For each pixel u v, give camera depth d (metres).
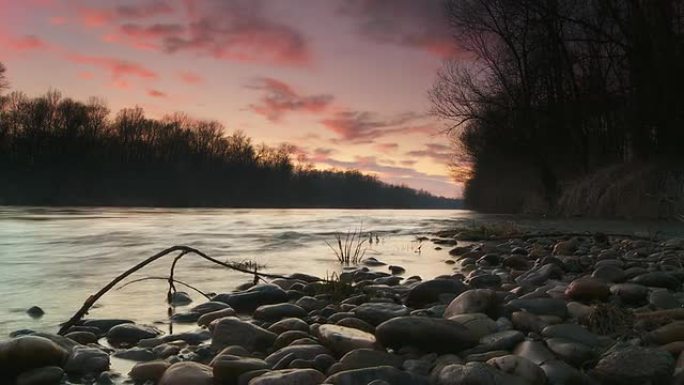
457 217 33.03
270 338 3.82
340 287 5.81
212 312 4.76
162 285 6.57
